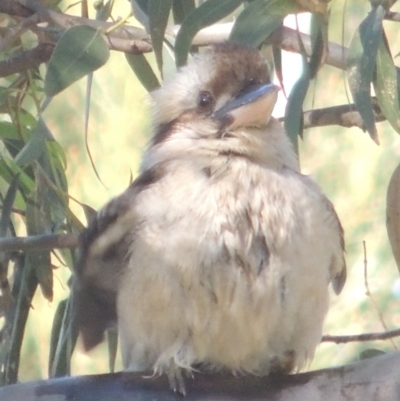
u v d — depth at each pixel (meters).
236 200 6.90
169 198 6.96
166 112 7.71
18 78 9.19
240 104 7.29
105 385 6.80
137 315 7.02
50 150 8.96
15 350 8.89
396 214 7.71
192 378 6.91
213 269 6.79
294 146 7.57
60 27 8.76
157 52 7.61
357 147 15.64
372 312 14.29
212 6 7.58
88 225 7.45
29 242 8.49
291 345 7.11
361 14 14.52
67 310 8.58
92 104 14.49
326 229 7.10
